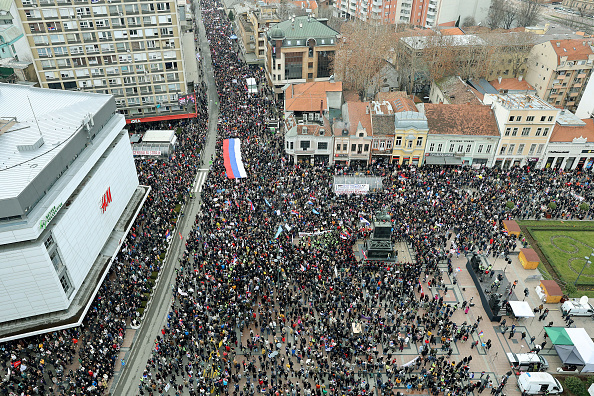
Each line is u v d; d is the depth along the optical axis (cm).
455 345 5531
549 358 5441
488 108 9362
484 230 7131
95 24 9244
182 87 10475
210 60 15800
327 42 12006
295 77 12300
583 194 8194
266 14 15638
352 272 6316
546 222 7769
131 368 5144
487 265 6838
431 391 4850
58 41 9188
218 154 9206
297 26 12194
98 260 6244
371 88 12544
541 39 12094
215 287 5969
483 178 8581
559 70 11094
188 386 4838
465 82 11962
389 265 6538
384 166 9181
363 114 9600
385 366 5138
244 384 4916
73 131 6078
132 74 10000
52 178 5316
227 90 12481
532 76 12012
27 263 4838
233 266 6225
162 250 6831
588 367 5106
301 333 5481
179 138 10038
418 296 6119
